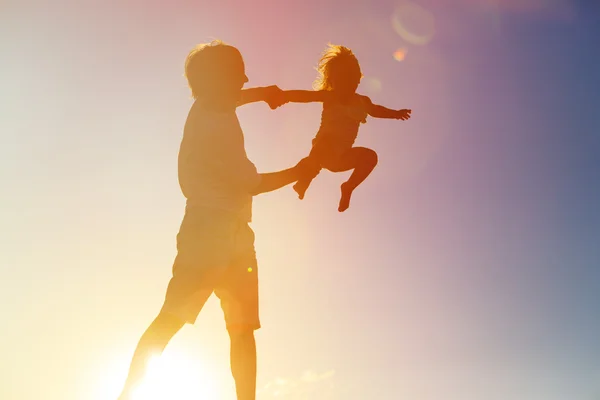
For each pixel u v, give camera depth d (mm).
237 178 3475
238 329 3561
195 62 3545
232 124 3541
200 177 3475
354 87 4438
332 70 4430
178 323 3338
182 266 3389
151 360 3264
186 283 3359
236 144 3506
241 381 3541
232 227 3475
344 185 4254
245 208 3594
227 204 3473
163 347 3311
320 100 4348
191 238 3412
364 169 4281
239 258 3539
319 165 4180
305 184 4141
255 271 3604
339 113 4344
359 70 4469
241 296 3551
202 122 3498
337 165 4285
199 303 3395
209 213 3428
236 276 3537
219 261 3404
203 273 3375
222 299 3607
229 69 3521
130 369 3250
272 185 3693
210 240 3395
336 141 4270
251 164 3559
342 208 4254
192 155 3490
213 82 3508
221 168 3461
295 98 4281
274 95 4262
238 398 3549
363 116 4441
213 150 3457
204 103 3539
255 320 3574
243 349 3541
